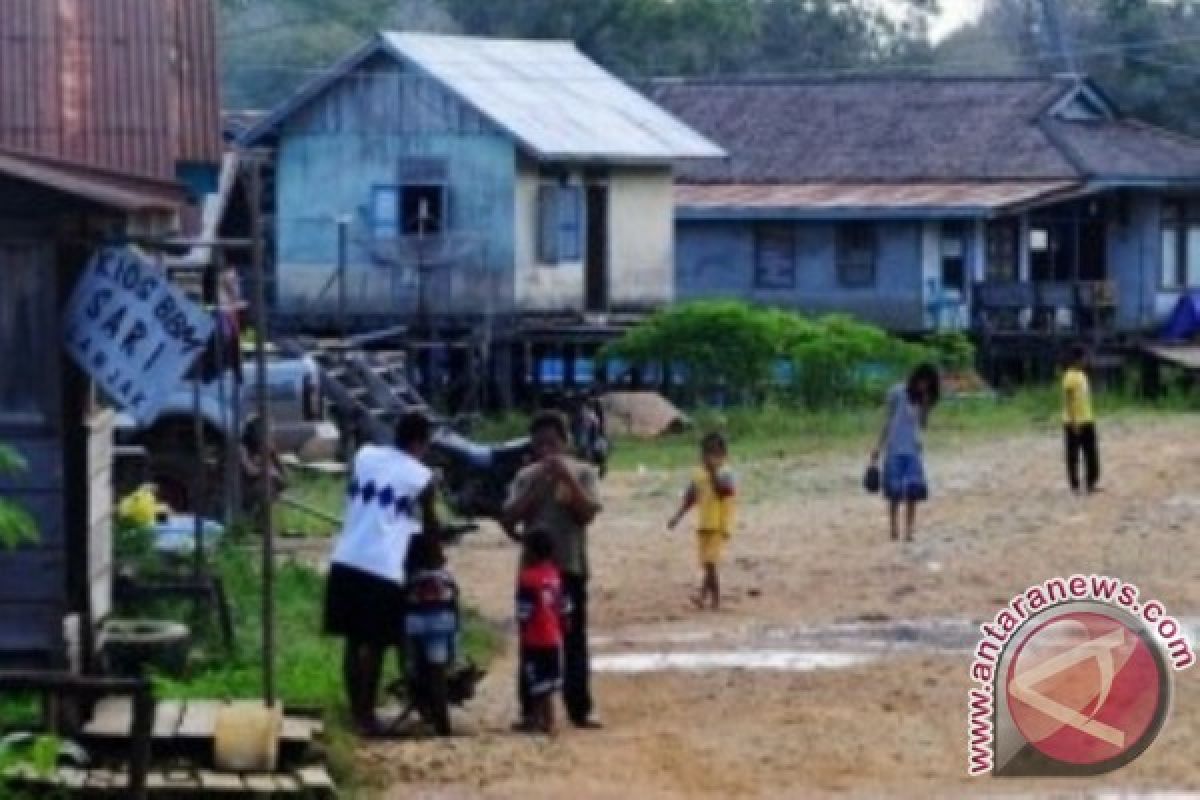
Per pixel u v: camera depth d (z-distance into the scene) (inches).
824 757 1312.7
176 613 1529.3
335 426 2856.8
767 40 7076.8
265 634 1270.9
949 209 4547.2
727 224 4756.4
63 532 1273.4
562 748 1333.7
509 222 4136.3
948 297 4635.8
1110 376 4596.5
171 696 1330.0
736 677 1566.2
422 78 4183.1
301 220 4234.7
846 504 2696.9
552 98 4357.8
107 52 1851.6
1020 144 4845.0
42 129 1814.7
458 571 2183.8
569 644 1398.9
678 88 5246.1
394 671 1520.7
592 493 1400.1
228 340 1861.5
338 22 6466.5
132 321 1272.1
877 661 1617.9
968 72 7086.6
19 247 1264.8
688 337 4013.3
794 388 4020.7
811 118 5068.9
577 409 3009.4
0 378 1269.7
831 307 4699.8
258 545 2084.2
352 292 4188.0
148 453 2250.2
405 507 1358.3
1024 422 3878.0
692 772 1274.6
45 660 1269.7
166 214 1400.1
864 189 4766.2
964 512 2581.2
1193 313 4842.5
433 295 4148.6
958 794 1225.4
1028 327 4601.4
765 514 2605.8
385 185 4197.8
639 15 6166.3
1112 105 5098.4
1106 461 3154.5
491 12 6225.4
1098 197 4837.6
